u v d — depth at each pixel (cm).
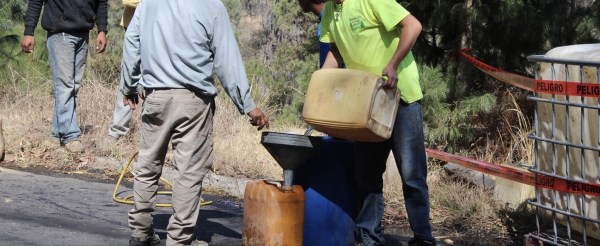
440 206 586
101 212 560
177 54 426
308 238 459
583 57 425
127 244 482
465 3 763
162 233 506
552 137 444
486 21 785
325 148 459
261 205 433
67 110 740
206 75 433
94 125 834
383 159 452
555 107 443
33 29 726
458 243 511
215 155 711
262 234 433
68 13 712
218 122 846
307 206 457
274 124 978
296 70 1698
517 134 759
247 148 745
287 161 429
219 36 431
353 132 407
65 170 705
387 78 418
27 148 750
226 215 571
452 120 753
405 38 409
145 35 437
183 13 426
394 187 611
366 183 447
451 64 801
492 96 743
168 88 430
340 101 405
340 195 456
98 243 479
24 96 961
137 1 709
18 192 607
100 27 741
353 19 431
